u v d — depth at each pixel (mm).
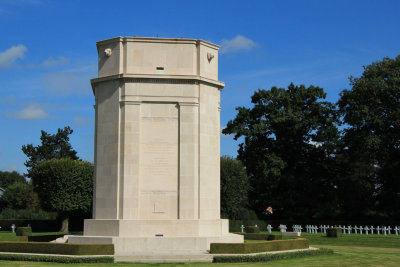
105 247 27312
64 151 115562
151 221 30688
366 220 73812
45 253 27484
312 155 79562
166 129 32500
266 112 78062
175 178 32062
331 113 76875
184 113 32625
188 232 30938
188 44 33750
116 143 32250
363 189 70875
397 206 69812
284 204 77938
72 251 26719
